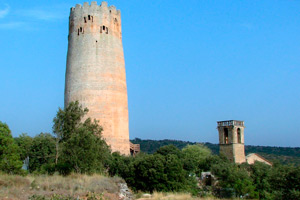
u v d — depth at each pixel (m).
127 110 57.97
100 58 55.72
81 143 37.06
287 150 159.75
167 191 38.16
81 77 54.91
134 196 31.30
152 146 178.12
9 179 26.73
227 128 76.56
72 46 57.53
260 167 50.28
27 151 46.12
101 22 57.50
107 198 25.22
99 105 53.75
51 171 36.53
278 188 33.50
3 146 35.06
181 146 174.88
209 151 81.25
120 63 58.09
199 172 58.56
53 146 45.25
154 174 38.59
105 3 58.88
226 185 43.62
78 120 44.94
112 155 46.81
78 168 36.03
